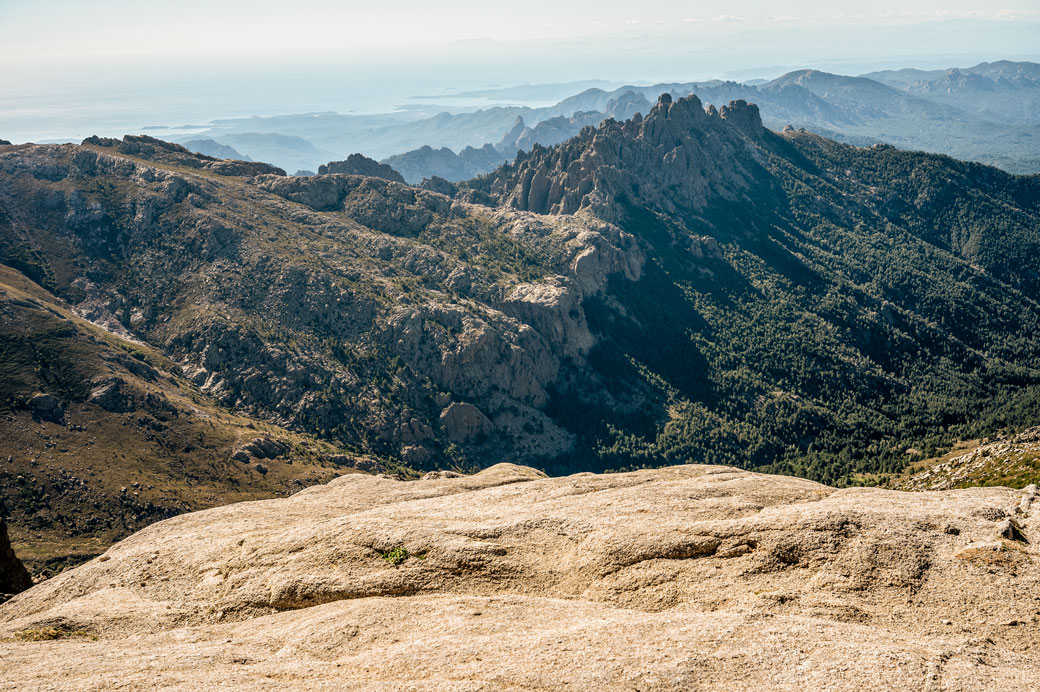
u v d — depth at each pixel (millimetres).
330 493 89438
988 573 42344
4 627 51250
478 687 32500
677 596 43781
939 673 32281
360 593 48500
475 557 51438
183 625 49781
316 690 32781
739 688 32062
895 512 50000
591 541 51875
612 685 32531
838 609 40031
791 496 61469
